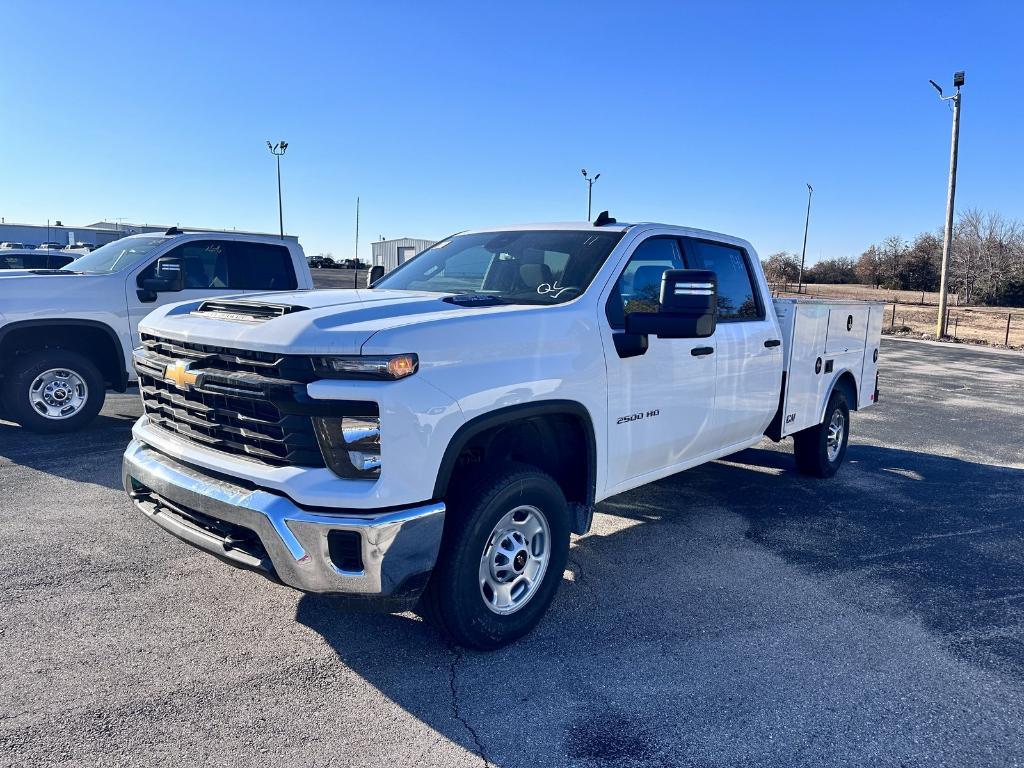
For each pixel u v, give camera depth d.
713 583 4.43
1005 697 3.29
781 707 3.15
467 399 3.20
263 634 3.63
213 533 3.28
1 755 2.67
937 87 25.98
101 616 3.76
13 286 7.11
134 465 3.57
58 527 4.93
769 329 5.56
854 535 5.38
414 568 3.05
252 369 3.14
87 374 7.50
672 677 3.36
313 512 2.96
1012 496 6.59
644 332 3.90
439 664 3.41
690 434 4.78
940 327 26.52
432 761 2.74
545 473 3.64
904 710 3.16
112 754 2.70
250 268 8.70
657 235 4.64
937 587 4.49
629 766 2.74
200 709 3.00
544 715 3.04
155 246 8.04
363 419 2.95
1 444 7.07
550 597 3.75
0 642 3.47
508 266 4.44
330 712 3.01
